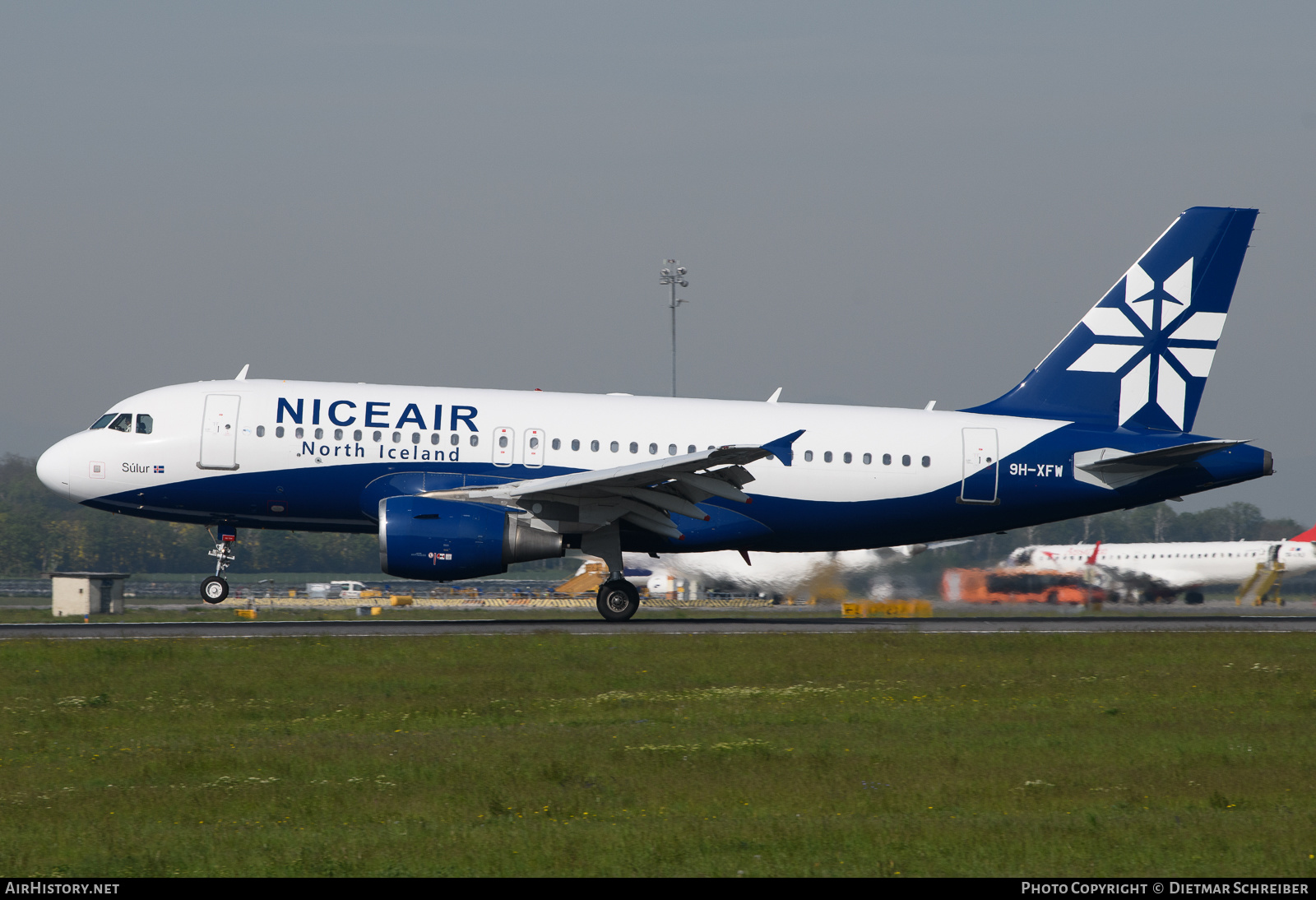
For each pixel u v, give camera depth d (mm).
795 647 98875
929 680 84875
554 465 119500
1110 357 131250
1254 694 79812
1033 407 131000
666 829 44719
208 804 49125
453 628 115312
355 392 121562
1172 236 131750
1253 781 54406
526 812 48031
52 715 69562
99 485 119062
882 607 175500
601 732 64875
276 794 50750
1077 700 77562
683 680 83500
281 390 121125
